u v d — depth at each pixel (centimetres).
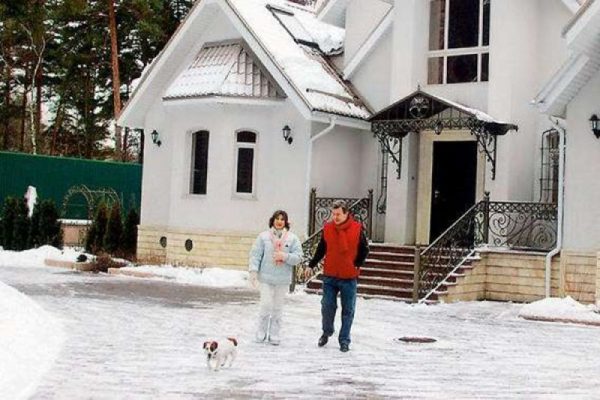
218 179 2297
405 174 2197
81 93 4525
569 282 1828
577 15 1670
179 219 2384
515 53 2066
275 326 1174
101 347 1101
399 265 1958
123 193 3788
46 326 1223
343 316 1143
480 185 2116
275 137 2262
